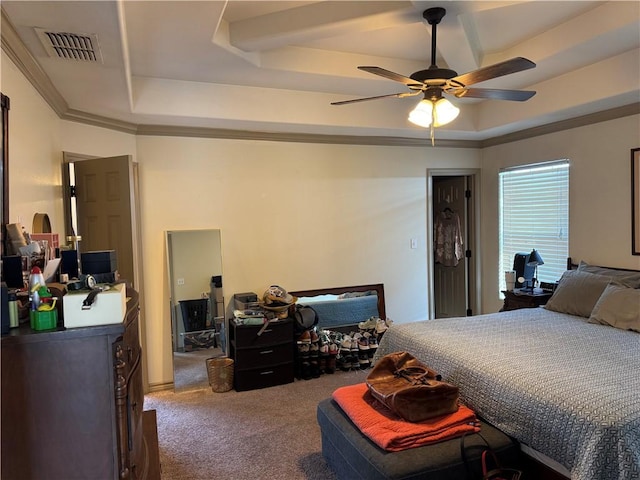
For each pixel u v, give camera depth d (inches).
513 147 199.6
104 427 60.0
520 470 81.2
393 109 175.3
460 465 80.4
